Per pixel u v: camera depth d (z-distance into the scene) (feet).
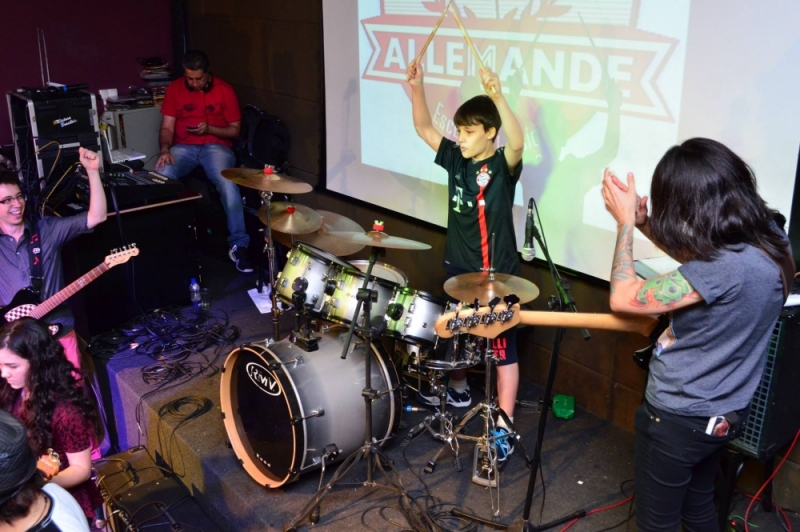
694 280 5.46
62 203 12.91
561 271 10.09
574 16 9.17
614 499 8.57
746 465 8.59
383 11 11.86
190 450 9.72
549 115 9.77
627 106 8.85
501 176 8.96
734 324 5.52
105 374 12.03
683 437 5.92
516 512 8.35
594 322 6.62
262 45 15.17
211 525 9.10
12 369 7.79
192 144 15.51
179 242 13.53
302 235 11.61
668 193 5.57
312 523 8.20
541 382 11.01
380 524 8.19
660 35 8.36
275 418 8.61
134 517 9.14
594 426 10.07
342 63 13.05
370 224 13.37
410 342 8.75
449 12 10.75
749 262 5.38
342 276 9.02
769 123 7.65
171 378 11.48
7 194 9.74
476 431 9.96
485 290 7.96
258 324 13.20
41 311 10.01
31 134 13.48
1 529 4.80
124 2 17.78
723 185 5.39
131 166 15.28
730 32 7.77
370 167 13.01
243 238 15.14
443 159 9.60
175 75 18.49
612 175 6.07
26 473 4.80
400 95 11.98
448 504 8.51
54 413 7.86
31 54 17.01
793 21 7.27
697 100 8.20
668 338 5.99
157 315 13.37
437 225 11.93
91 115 13.69
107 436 12.55
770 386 7.20
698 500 6.63
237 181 10.67
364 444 8.45
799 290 7.45
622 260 5.92
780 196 7.72
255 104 15.92
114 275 12.85
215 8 16.44
